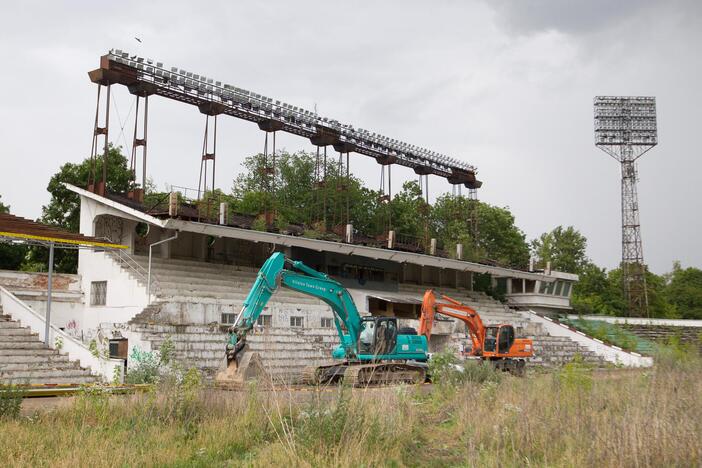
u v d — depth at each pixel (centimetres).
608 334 5528
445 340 4119
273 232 4044
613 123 7794
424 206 5834
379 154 5228
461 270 5609
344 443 1140
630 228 7719
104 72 3519
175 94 3812
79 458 1059
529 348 3294
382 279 4944
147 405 1391
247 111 4225
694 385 1602
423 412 1528
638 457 1005
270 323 3288
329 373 2416
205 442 1226
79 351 2391
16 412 1396
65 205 4516
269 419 1298
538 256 9162
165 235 3931
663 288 10262
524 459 1078
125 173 4616
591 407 1399
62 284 3369
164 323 2892
